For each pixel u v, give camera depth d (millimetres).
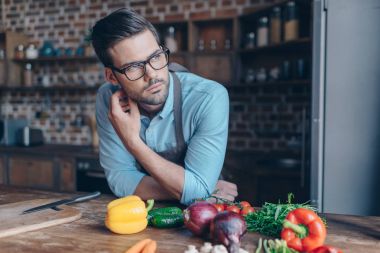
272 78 3414
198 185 1343
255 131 3717
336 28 2205
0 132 4242
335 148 2238
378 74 2129
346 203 2229
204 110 1406
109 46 1280
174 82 1472
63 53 4547
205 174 1362
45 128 4688
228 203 1222
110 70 1383
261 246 979
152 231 1104
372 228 1132
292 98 3602
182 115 1465
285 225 940
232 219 949
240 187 3094
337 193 2244
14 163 4016
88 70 4480
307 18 3307
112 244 1006
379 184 2150
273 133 3678
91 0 4414
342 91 2209
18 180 4004
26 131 4156
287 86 3611
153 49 1277
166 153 1531
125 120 1373
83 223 1184
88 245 1000
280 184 2936
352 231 1104
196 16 3957
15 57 4512
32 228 1110
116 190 1516
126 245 999
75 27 4500
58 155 3768
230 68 3607
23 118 4785
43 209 1281
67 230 1119
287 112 3629
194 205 1051
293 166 3242
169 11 4074
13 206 1324
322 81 2246
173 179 1339
